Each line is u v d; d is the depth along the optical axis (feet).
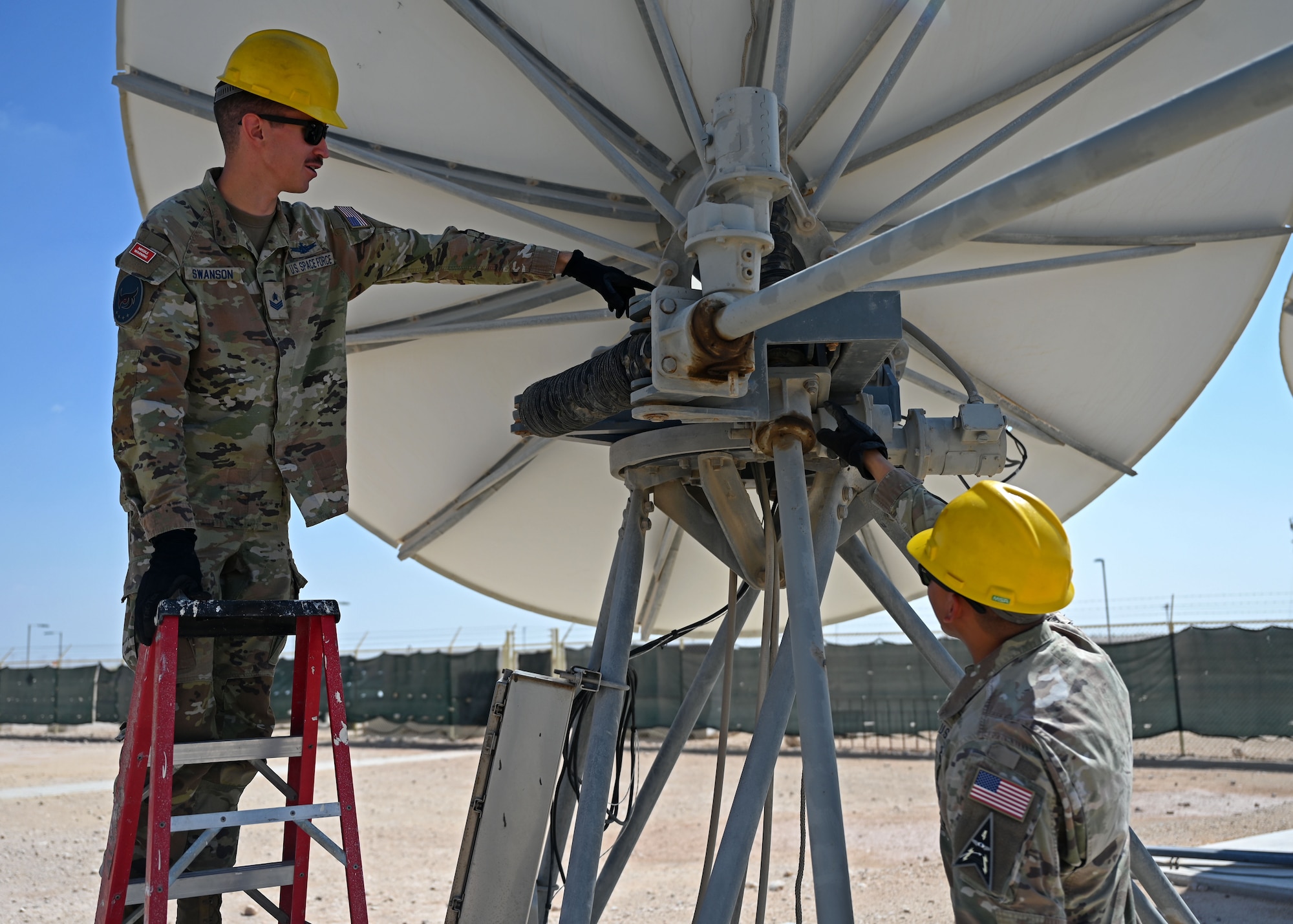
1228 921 18.93
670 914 23.86
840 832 9.15
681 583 24.75
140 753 8.34
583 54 15.48
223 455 9.82
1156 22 15.46
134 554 9.47
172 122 16.83
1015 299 19.08
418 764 63.46
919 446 12.01
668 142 16.07
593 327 19.56
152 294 9.38
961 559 7.08
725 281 8.59
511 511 22.76
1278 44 16.15
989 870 5.96
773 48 14.58
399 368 20.57
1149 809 38.37
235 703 10.50
